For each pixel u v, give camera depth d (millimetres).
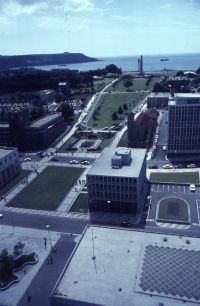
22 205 167000
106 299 82812
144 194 167750
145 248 101312
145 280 88188
